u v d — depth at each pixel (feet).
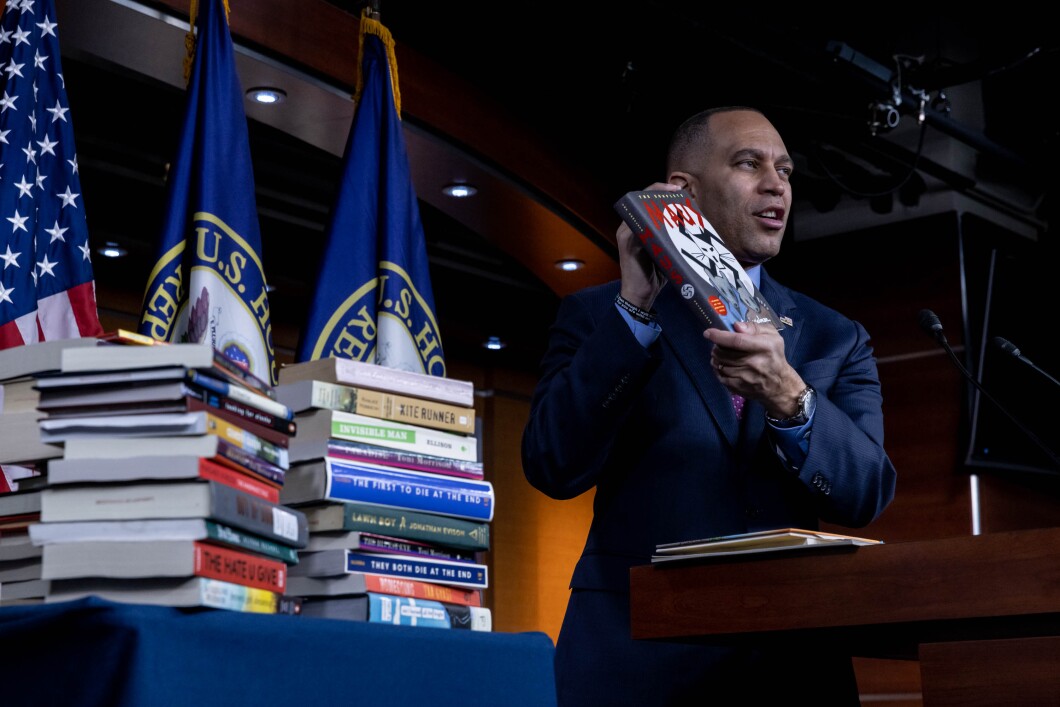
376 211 9.79
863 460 5.54
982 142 17.90
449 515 4.40
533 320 27.09
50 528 3.40
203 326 7.85
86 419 3.47
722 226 6.44
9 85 7.47
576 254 19.34
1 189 7.20
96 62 13.28
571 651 5.74
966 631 4.37
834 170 18.89
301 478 4.13
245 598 3.50
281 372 4.47
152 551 3.31
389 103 10.08
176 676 3.13
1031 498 19.36
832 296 20.24
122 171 20.36
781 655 5.52
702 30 15.38
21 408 3.82
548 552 28.19
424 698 3.80
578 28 15.66
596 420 5.59
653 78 16.61
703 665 5.52
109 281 22.33
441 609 4.26
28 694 3.15
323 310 9.32
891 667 18.42
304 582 4.13
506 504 27.71
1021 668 3.88
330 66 13.73
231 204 8.29
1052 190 20.13
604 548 5.88
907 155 18.01
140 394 3.45
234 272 8.13
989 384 18.57
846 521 5.68
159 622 3.13
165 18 12.18
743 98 16.96
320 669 3.50
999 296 18.84
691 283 5.15
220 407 3.58
